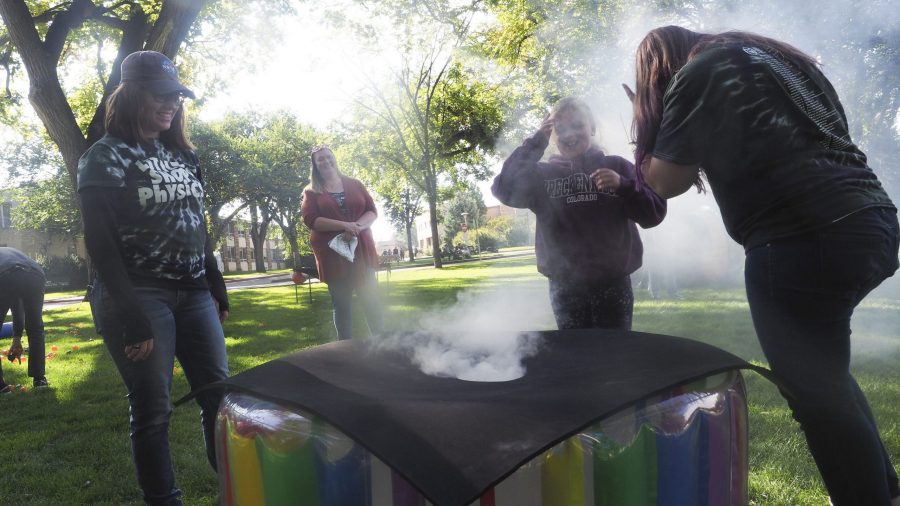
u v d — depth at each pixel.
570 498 0.99
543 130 2.50
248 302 11.49
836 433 1.42
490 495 0.98
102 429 3.38
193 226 2.11
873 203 1.39
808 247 1.37
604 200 2.42
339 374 1.33
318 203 3.80
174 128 2.17
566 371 1.29
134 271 1.96
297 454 1.07
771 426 2.71
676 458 1.06
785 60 1.47
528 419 0.99
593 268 2.45
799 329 1.42
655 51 1.62
